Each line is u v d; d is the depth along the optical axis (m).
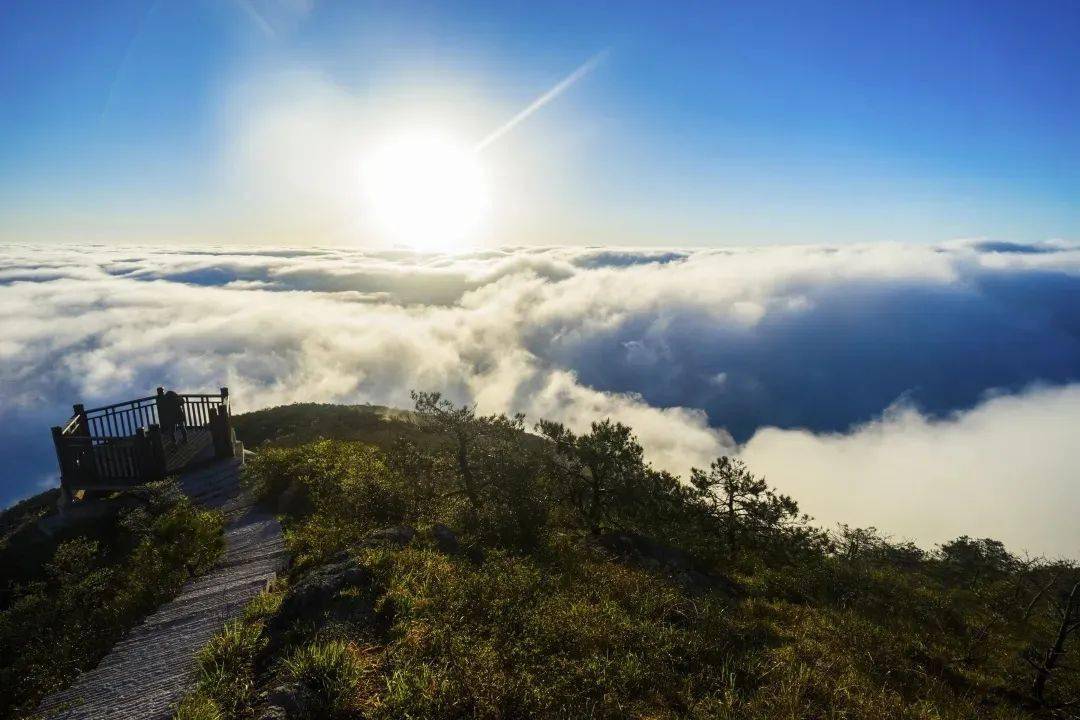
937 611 14.84
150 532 11.27
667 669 6.96
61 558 11.19
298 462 13.80
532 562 10.29
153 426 14.96
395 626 6.53
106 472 14.98
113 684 6.34
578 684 6.23
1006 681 11.14
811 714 6.50
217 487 14.44
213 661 6.11
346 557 8.23
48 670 8.21
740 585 13.81
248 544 10.45
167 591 9.04
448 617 6.89
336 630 6.33
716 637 8.12
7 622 9.46
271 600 7.59
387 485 11.87
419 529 10.27
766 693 6.77
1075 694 11.14
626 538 14.23
